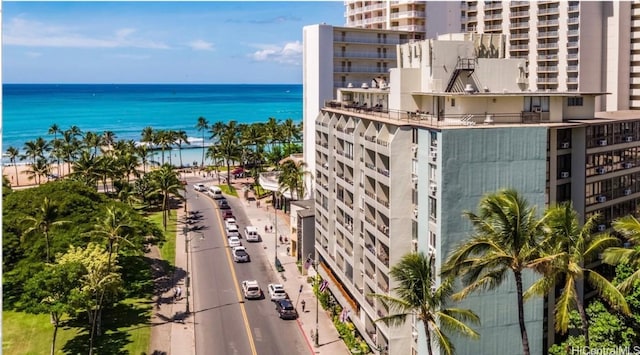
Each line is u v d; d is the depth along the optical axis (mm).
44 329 63688
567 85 125438
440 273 40531
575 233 37969
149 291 76000
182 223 113812
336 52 111625
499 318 46938
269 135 176125
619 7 120688
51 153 177375
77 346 59844
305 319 68000
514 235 37094
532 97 52531
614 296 37438
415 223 50281
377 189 54531
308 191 110562
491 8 136000
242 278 82312
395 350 51750
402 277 39781
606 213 57094
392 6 129375
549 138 51562
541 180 47000
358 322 61188
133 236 75312
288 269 86312
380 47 115312
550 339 52000
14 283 67812
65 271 56625
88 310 61281
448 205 44750
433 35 128625
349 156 63406
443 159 44438
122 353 58469
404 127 50031
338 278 70625
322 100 109750
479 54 60062
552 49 127688
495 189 45812
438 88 56312
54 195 82125
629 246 55219
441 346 39406
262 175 130875
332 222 71375
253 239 100812
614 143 57031
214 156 158250
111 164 128500
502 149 45719
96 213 79500
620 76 122500
